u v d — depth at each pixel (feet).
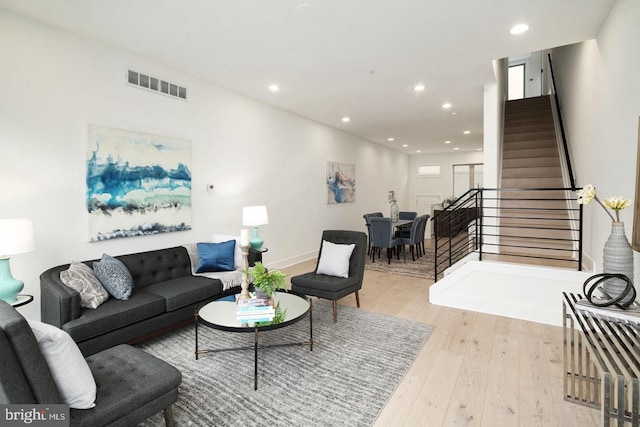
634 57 7.73
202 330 10.64
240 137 15.85
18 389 4.08
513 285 11.68
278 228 18.66
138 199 11.53
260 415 6.52
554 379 7.75
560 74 19.34
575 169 15.06
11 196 8.75
